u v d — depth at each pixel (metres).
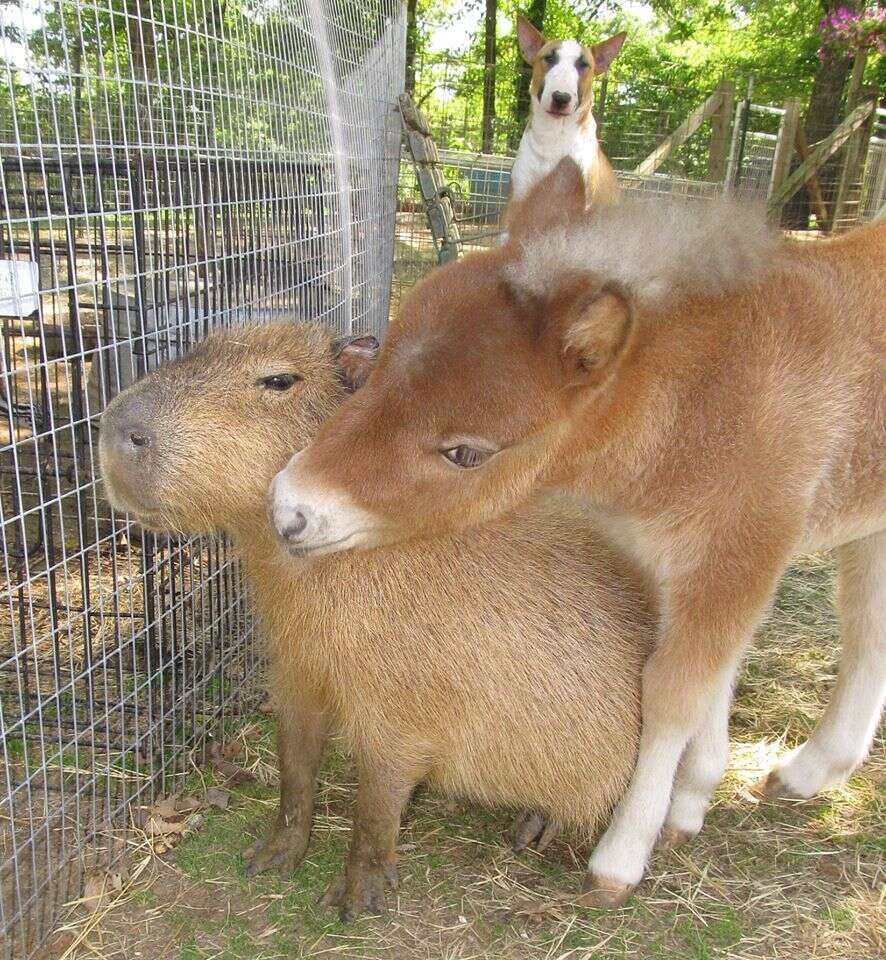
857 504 2.63
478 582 2.62
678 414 2.31
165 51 2.91
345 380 2.62
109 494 2.49
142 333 2.83
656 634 2.84
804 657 4.11
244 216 3.53
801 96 24.53
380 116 6.89
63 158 3.18
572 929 2.66
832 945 2.61
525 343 2.00
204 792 3.20
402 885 2.82
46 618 3.79
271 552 2.61
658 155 13.31
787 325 2.37
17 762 3.14
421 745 2.68
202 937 2.59
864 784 3.33
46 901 2.61
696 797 2.95
